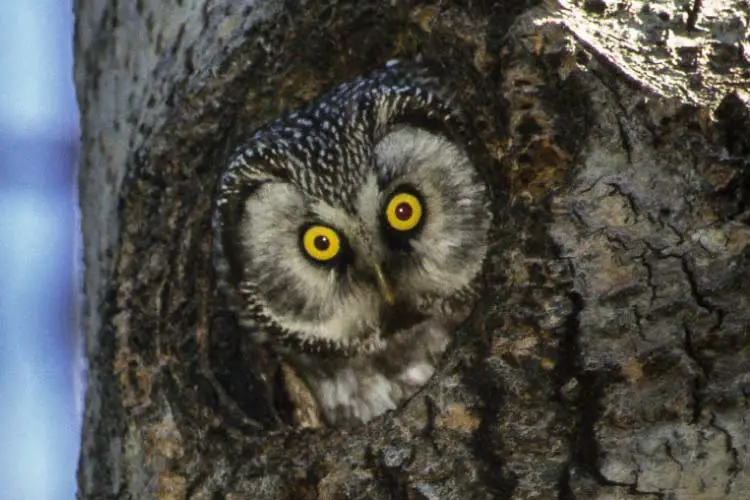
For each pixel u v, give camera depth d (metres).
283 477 4.25
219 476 4.26
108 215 4.27
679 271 4.20
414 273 4.32
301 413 4.32
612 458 4.21
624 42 4.21
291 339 4.33
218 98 4.26
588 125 4.21
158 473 4.26
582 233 4.21
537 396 4.21
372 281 4.32
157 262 4.27
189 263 4.28
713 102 4.20
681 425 4.20
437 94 4.29
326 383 4.33
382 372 4.33
